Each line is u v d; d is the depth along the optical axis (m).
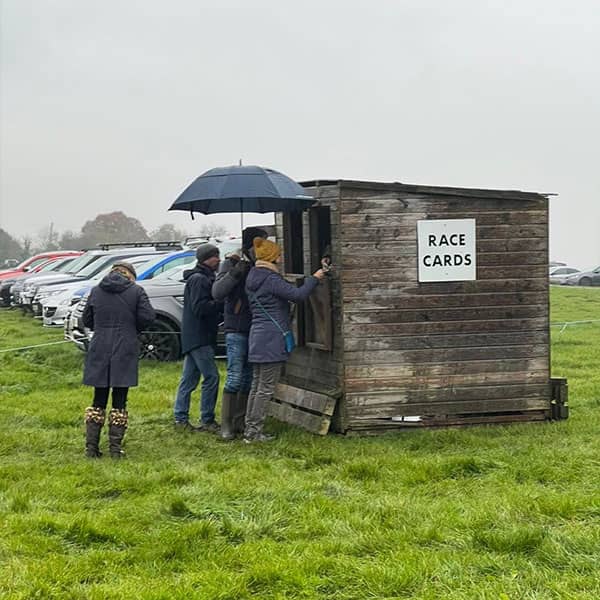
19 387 13.09
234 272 9.26
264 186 8.70
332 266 9.31
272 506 6.71
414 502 6.80
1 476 7.88
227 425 9.44
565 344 17.20
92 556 5.74
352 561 5.55
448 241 9.33
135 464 8.29
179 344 14.98
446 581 5.19
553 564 5.43
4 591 5.14
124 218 75.38
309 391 9.66
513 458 8.02
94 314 8.74
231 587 5.16
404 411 9.34
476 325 9.45
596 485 7.18
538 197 9.50
